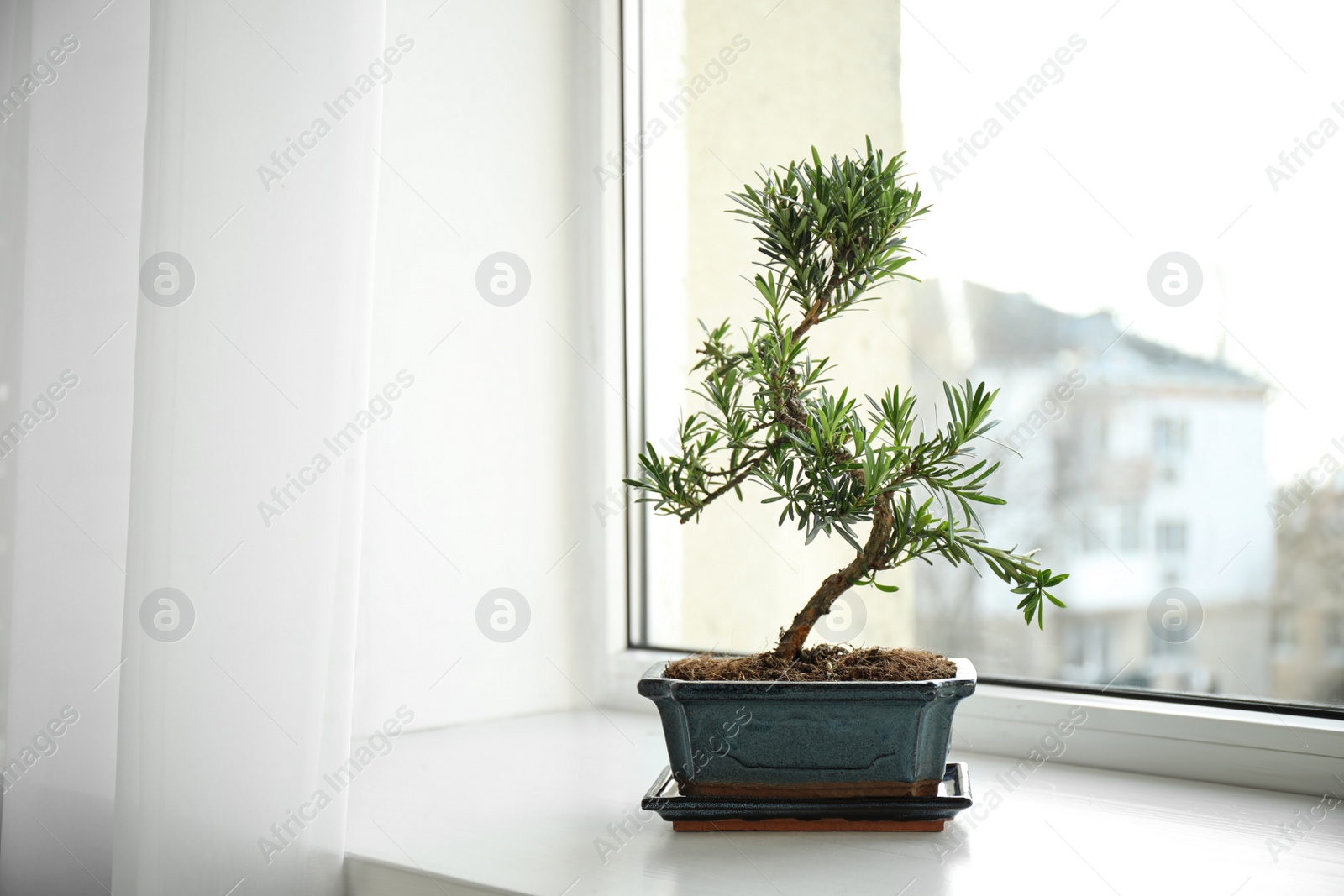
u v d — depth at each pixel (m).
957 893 0.74
